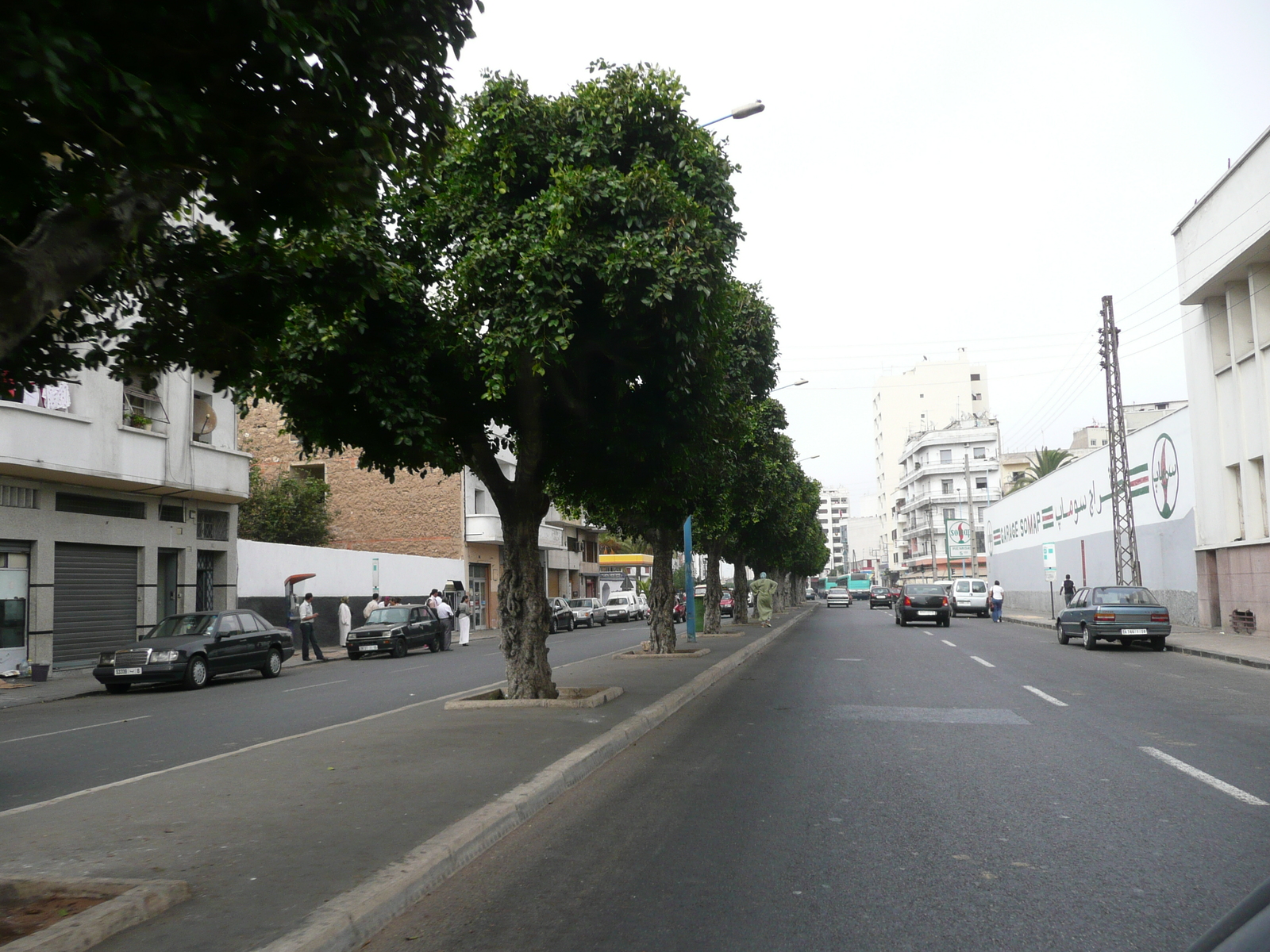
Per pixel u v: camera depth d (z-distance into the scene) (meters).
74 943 3.92
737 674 17.38
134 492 24.94
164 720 13.56
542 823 6.46
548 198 10.03
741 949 4.08
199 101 4.48
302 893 4.64
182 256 5.88
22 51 3.38
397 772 7.70
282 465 48.16
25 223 4.75
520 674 12.55
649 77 10.93
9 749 11.05
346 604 32.28
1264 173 21.89
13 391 5.88
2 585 21.22
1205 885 4.82
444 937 4.35
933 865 5.26
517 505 12.66
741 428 14.26
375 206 5.44
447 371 11.20
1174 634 26.44
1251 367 24.75
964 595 46.94
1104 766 8.04
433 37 5.27
